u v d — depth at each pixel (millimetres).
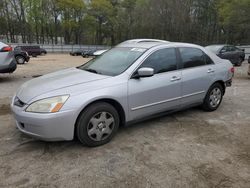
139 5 51938
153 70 3938
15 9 55562
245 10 34531
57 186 2797
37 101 3363
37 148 3623
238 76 11289
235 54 15516
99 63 4555
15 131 4199
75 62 22703
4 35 57594
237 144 3863
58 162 3270
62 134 3379
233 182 2910
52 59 28031
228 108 5723
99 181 2891
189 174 3047
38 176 2969
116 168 3150
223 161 3357
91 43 72875
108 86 3699
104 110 3654
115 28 63250
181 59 4684
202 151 3619
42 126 3287
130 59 4223
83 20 62438
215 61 5367
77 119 3488
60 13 60312
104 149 3627
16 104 3623
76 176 2977
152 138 4016
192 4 49688
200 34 52406
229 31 47656
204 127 4512
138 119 4129
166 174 3039
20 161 3277
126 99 3846
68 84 3652
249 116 5168
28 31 58594
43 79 4059
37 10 57562
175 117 4996
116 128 3865
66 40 64375
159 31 50656
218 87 5422
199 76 4883
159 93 4246
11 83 8727
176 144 3820
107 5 61594
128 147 3697
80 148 3639
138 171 3090
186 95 4723
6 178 2922
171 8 47469
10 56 8859
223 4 45406
